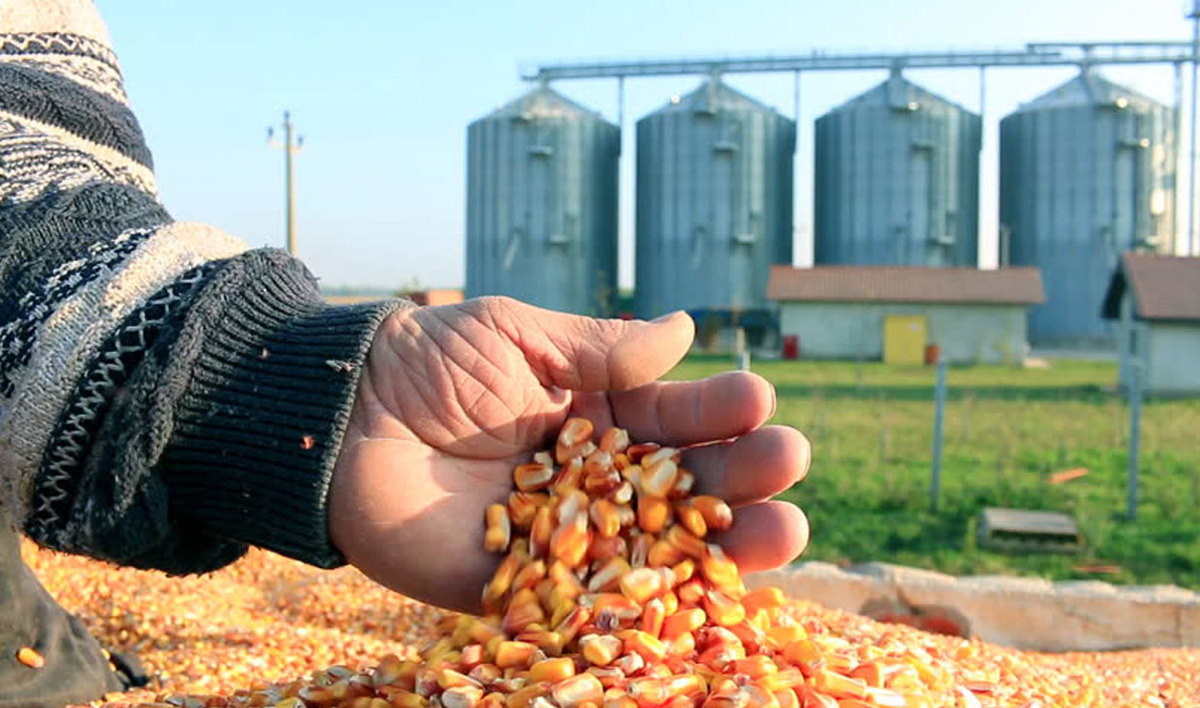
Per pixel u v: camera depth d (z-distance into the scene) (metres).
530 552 2.03
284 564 5.36
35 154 2.09
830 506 9.32
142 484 1.83
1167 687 3.69
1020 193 55.00
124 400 1.80
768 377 31.19
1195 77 48.75
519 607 1.99
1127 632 5.23
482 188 55.06
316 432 1.84
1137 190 52.75
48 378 1.79
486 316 2.03
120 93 2.48
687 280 52.88
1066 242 53.25
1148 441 15.22
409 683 1.98
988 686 2.35
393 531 1.95
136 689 3.24
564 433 2.10
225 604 4.70
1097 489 10.28
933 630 5.39
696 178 52.69
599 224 55.41
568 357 2.07
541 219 53.88
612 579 2.01
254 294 1.94
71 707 2.70
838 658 1.96
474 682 1.88
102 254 1.89
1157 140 53.16
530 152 53.81
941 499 9.47
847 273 42.69
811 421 17.44
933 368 37.41
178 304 1.88
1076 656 4.65
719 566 2.00
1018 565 7.36
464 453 2.06
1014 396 24.72
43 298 1.83
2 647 2.64
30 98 2.21
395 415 1.98
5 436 1.79
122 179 2.29
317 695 2.04
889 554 7.68
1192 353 25.97
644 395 2.18
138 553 1.87
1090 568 7.23
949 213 53.84
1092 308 53.00
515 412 2.06
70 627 3.00
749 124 52.97
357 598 4.87
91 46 2.46
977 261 56.97
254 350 1.90
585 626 1.93
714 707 1.73
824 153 55.59
